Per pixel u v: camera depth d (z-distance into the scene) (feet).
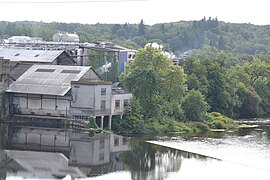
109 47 523.70
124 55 493.77
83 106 357.41
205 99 468.75
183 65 499.51
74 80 370.32
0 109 370.73
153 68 416.67
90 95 355.36
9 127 356.59
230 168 270.67
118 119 373.40
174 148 317.63
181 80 418.51
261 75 576.20
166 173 255.29
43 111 367.86
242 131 411.13
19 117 370.53
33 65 402.72
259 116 525.34
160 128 383.86
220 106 481.05
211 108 475.31
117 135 351.46
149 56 421.18
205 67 488.44
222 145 335.47
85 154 288.92
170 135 373.20
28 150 292.61
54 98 364.99
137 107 381.19
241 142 350.02
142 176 247.91
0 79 370.53
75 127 357.20
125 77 409.90
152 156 291.58
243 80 545.03
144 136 360.69
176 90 417.28
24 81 378.73
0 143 307.17
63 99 362.74
